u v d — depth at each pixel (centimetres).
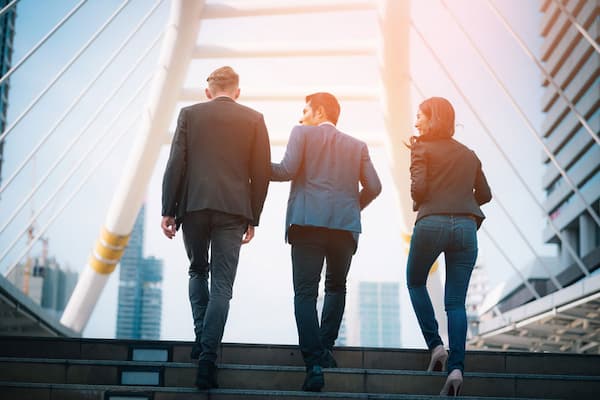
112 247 2377
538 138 2016
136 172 2153
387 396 530
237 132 584
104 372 579
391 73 1925
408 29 1833
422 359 649
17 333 2416
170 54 1917
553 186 6378
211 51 1962
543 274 5256
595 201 5484
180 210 575
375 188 624
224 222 572
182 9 1855
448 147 604
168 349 629
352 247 611
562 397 597
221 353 644
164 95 1970
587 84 5591
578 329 2359
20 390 516
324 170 606
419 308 614
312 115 635
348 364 648
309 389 555
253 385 586
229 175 577
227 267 570
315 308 577
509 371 649
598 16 5397
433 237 592
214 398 523
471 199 602
